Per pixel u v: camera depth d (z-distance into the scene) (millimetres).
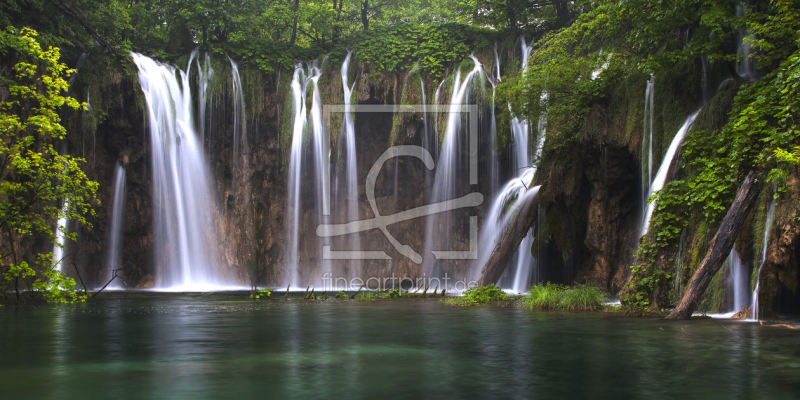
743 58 15172
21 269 16891
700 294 12250
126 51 27906
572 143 18734
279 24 34625
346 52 32125
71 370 7195
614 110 17641
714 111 14250
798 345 8930
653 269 14133
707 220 13203
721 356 8031
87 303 18234
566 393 6016
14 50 23969
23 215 17406
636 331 10578
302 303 18328
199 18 30172
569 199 18984
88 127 27172
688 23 16594
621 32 19594
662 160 15945
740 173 12523
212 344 9297
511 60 29734
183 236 29922
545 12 31172
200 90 30125
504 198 26328
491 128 29469
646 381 6527
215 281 30781
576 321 12281
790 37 13484
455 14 34656
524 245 22891
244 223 31578
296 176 31688
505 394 5977
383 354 8320
